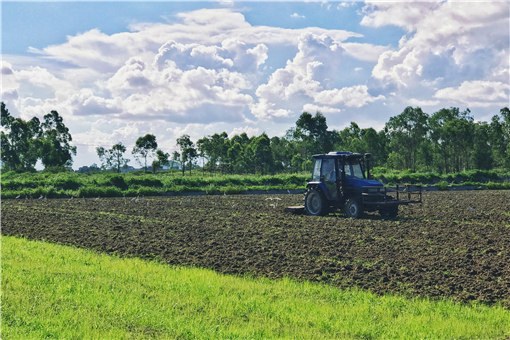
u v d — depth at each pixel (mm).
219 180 46469
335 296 8023
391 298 7762
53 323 6621
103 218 19672
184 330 6262
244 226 16500
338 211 19703
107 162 94125
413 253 11195
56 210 23516
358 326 6480
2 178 54656
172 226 16812
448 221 16969
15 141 90938
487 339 6070
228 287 8500
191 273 9539
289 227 15883
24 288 8320
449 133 79812
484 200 27000
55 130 93688
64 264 10422
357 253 11336
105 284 8617
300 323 6672
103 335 6168
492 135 85750
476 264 9961
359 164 19031
